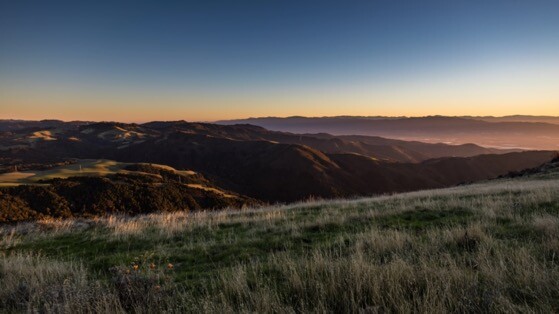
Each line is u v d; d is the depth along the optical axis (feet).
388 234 23.50
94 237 32.58
